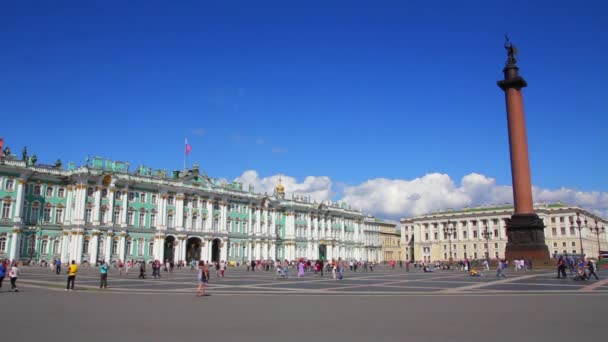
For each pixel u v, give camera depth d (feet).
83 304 83.20
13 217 289.12
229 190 396.98
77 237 304.50
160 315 68.85
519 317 65.46
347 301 89.04
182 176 365.61
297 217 460.96
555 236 552.82
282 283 147.43
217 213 386.73
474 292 107.24
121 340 49.78
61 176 314.14
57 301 87.97
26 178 296.92
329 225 495.00
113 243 322.75
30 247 296.51
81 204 309.22
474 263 286.05
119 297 97.66
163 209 350.84
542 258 227.81
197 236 366.22
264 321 62.85
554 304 81.15
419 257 627.05
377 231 629.92
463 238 595.47
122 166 338.75
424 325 59.00
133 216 337.52
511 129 237.25
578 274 151.64
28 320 63.36
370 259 578.25
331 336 52.03
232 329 56.59
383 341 49.21
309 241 465.06
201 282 103.45
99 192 317.83
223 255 383.65
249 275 211.20
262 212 425.28
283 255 442.91
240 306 80.79
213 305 82.43
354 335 52.60
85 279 164.96
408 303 84.53
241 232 404.16
